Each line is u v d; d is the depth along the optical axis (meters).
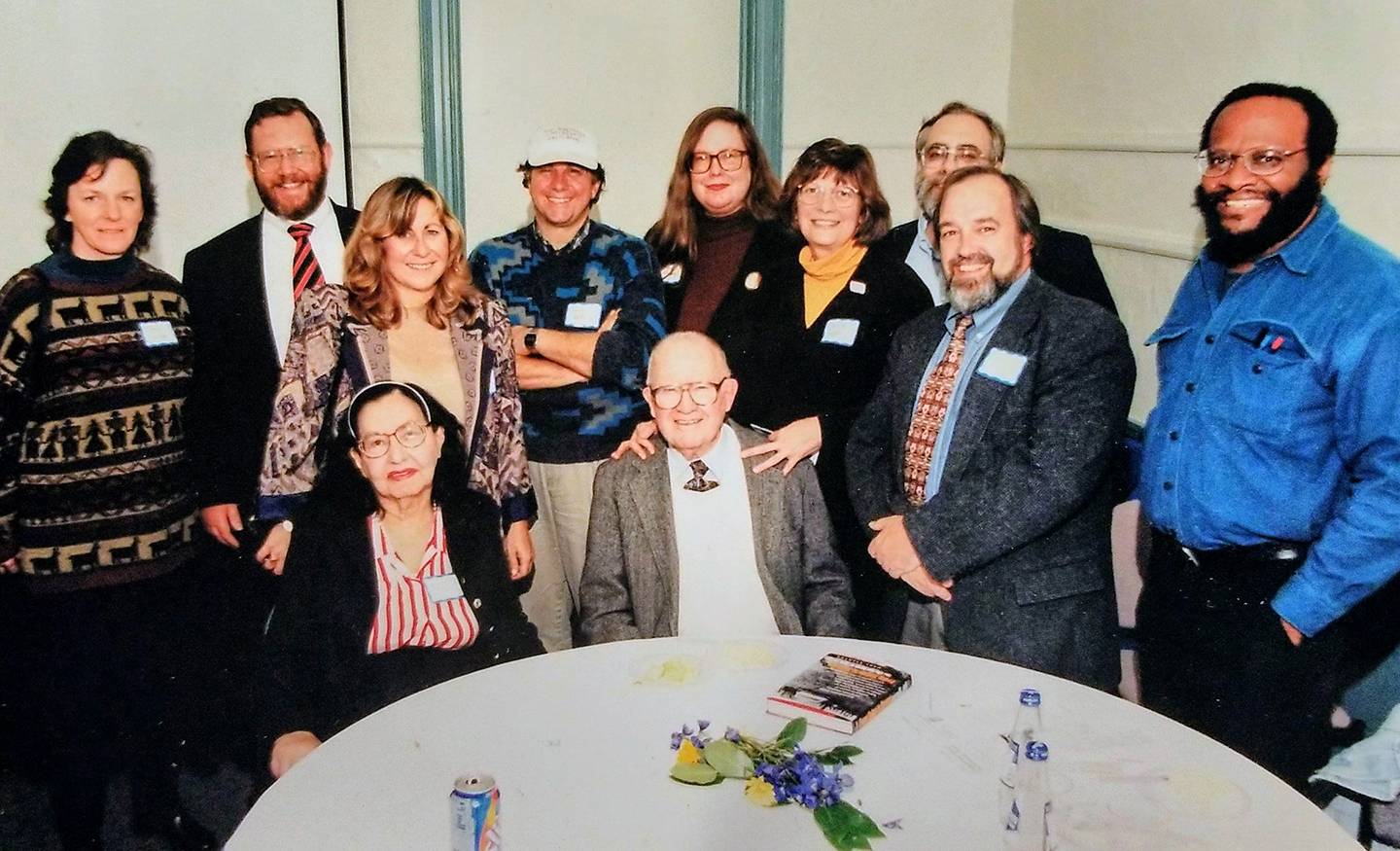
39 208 2.40
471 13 2.88
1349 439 1.96
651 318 2.82
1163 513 2.23
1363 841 2.01
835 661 1.82
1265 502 2.07
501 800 1.45
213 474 2.60
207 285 2.55
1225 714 2.17
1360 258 1.99
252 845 1.35
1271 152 2.04
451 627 2.57
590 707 1.73
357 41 2.79
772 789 1.46
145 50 2.46
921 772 1.52
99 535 2.50
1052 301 2.20
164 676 2.59
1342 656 2.01
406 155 2.90
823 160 2.72
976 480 2.21
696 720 1.68
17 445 2.43
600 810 1.43
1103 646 2.26
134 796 2.58
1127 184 2.80
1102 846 1.35
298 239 2.62
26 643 2.50
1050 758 1.56
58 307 2.42
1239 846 1.35
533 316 2.80
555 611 2.96
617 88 3.04
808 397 2.77
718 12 3.05
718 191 2.83
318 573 2.53
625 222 3.13
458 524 2.62
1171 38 2.61
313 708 2.51
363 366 2.61
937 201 2.38
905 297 2.75
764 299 2.82
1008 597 2.24
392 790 1.48
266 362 2.59
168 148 2.50
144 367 2.50
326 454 2.60
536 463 2.88
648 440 2.45
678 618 2.41
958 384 2.28
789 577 2.42
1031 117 3.20
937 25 3.19
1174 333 2.27
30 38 2.37
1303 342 2.00
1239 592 2.12
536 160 2.76
